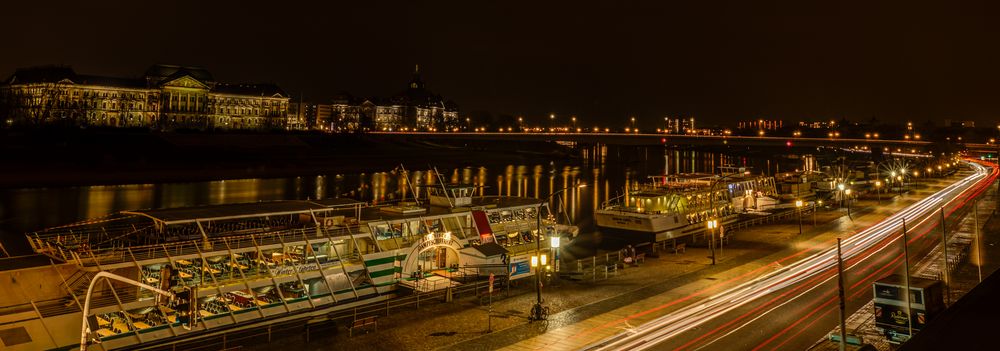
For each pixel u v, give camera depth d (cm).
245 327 3428
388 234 4272
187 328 3372
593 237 7688
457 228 4622
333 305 3909
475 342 3048
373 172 19462
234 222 4159
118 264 3275
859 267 4600
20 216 9569
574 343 3011
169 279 3275
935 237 5859
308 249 3875
